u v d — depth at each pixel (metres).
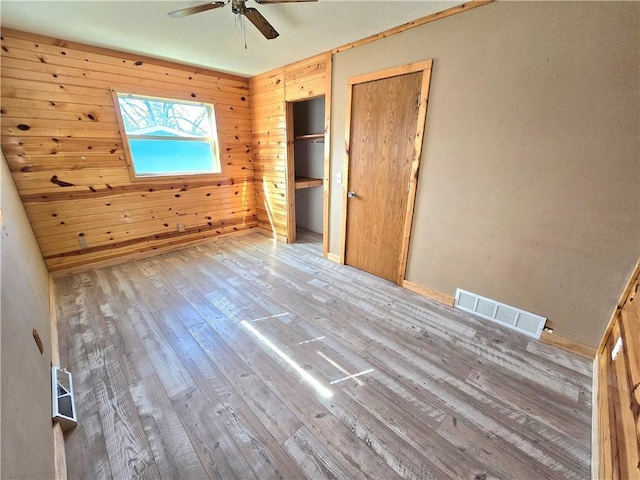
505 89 1.93
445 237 2.48
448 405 1.56
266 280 3.05
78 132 2.91
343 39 2.66
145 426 1.43
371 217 3.06
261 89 3.94
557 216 1.88
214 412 1.51
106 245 3.32
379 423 1.45
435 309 2.50
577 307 1.90
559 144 1.79
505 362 1.88
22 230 2.17
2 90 2.48
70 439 1.35
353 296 2.73
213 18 2.24
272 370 1.80
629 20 1.47
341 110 3.03
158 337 2.11
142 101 3.33
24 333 1.29
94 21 2.30
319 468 1.25
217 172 4.10
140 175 3.42
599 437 1.29
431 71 2.25
